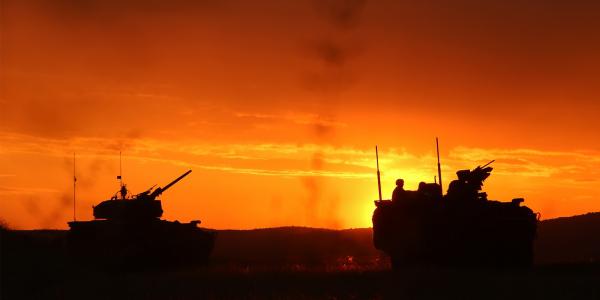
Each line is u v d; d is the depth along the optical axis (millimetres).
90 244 43344
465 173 36156
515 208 35719
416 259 35250
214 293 25391
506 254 35156
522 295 23234
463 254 35000
